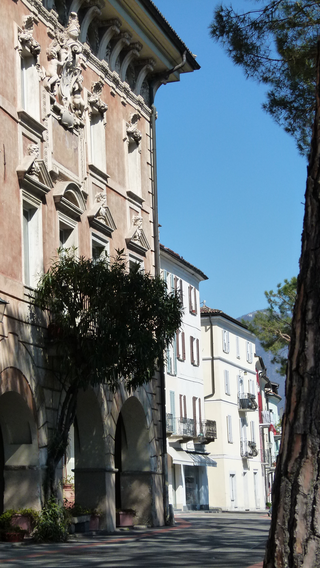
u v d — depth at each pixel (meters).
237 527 26.42
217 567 12.68
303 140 16.66
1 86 18.53
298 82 16.23
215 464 56.50
